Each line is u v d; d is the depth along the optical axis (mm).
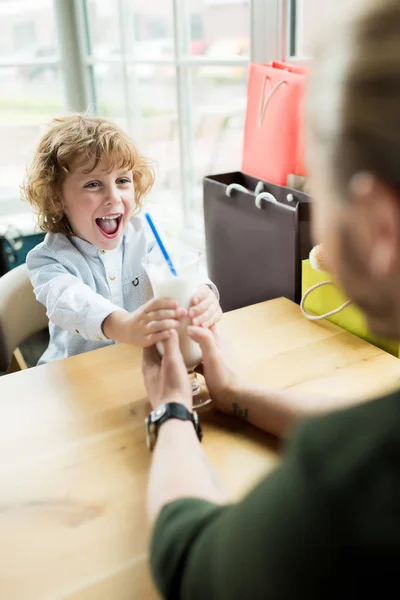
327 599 318
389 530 295
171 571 432
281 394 815
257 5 1676
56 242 1348
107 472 738
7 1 2740
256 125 1509
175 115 2299
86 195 1302
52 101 3023
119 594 558
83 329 1107
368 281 353
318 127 341
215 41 1989
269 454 759
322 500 313
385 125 301
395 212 313
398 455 305
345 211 339
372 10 307
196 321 887
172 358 811
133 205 1412
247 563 343
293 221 1253
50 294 1206
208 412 864
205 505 478
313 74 347
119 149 1304
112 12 2582
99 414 867
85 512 669
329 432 332
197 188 2328
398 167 302
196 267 915
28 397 921
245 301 1519
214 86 2057
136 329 906
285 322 1142
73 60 2951
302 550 318
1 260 2609
